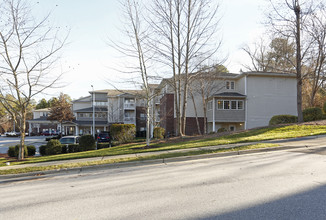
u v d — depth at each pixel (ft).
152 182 20.35
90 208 14.82
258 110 88.07
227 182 18.95
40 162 36.04
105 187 19.71
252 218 12.20
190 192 16.92
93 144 58.08
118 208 14.55
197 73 56.29
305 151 30.53
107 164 29.73
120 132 67.51
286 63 89.30
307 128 47.26
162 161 30.48
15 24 40.19
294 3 55.88
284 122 66.28
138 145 52.29
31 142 105.91
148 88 48.32
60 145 55.06
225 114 87.35
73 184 21.80
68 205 15.60
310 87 96.48
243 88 89.66
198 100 96.84
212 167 25.05
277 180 18.70
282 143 36.19
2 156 57.82
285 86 90.02
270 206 13.62
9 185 23.58
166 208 14.11
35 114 184.14
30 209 15.23
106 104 151.23
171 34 52.13
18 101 48.26
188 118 95.86
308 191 15.81
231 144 38.70
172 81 58.75
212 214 12.91
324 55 59.41
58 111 135.13
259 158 28.19
